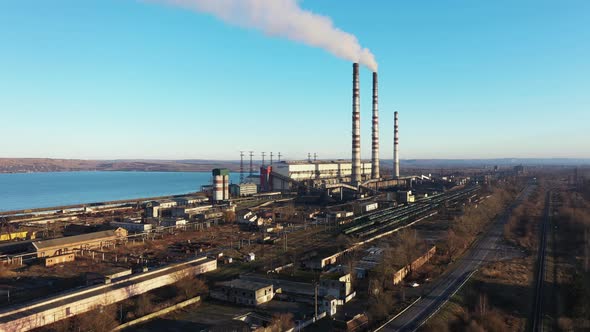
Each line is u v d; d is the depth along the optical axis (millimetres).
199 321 62688
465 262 98000
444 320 64000
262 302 71312
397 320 63531
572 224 135375
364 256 102750
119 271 79188
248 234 134500
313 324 61312
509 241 120875
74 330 58719
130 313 63562
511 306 71500
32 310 60281
